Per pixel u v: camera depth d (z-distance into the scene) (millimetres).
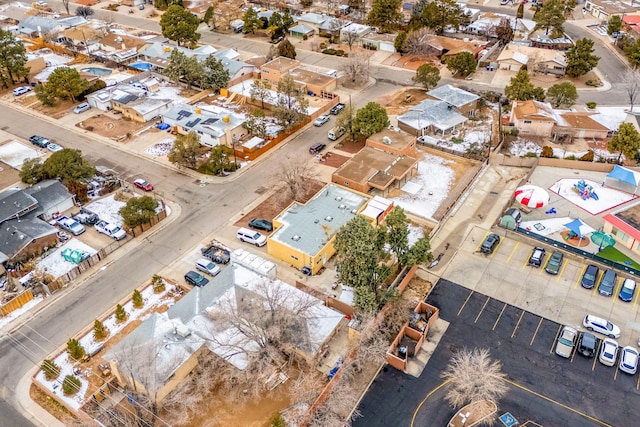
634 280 66312
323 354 57375
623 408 52375
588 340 57812
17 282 68500
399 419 52094
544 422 51281
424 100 106125
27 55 133750
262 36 147750
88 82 113125
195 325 58469
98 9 171375
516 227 74875
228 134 95750
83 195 82750
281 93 105500
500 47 138625
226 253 71500
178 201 83125
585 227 72125
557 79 120938
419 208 80375
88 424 51062
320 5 167125
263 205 81562
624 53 131500
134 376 51562
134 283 68500
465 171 89312
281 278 68188
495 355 58062
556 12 137000
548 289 66062
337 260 61406
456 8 144125
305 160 89125
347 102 111812
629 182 81688
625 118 102000
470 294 65750
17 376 57219
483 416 51531
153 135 101438
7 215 74438
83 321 63250
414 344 58938
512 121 100938
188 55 126812
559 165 89750
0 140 100875
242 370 54406
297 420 51562
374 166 85000
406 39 130125
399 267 68375
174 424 51719
